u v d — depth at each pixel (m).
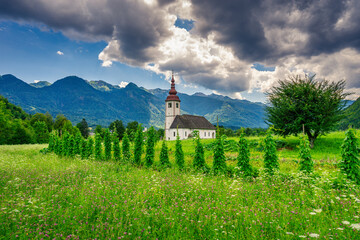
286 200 8.76
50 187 10.02
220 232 6.40
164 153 18.67
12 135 58.09
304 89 27.86
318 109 26.88
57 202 8.34
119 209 7.78
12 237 5.68
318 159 21.25
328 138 31.17
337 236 5.61
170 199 9.19
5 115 55.91
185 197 9.20
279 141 30.66
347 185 9.65
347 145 11.34
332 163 17.61
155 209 7.80
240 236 6.18
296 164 18.06
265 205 8.20
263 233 6.21
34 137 68.50
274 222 6.74
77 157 24.34
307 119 27.36
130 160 20.91
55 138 30.59
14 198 8.32
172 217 7.31
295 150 27.61
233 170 14.40
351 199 8.00
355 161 11.11
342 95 27.62
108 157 24.16
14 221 6.51
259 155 22.64
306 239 5.66
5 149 32.03
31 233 5.96
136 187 10.51
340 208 7.59
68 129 95.50
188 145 33.97
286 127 28.88
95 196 8.82
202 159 16.44
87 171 14.45
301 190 9.68
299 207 7.97
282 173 12.33
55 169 15.17
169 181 11.48
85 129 122.06
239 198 9.05
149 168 17.33
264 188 10.09
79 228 6.29
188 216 7.40
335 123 27.52
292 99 29.03
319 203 8.02
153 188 9.71
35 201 7.49
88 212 7.56
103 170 15.34
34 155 27.41
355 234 5.69
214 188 10.30
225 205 8.29
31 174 12.86
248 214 7.46
